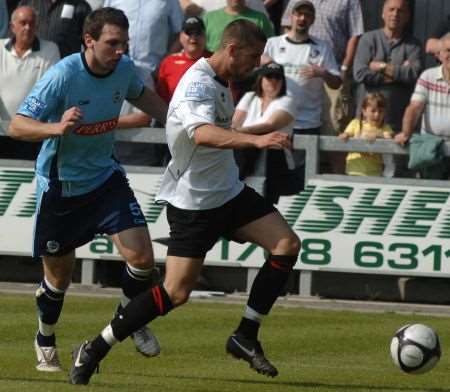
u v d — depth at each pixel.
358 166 40.47
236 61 22.92
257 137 21.77
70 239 25.34
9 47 41.16
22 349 29.28
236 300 39.66
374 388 24.91
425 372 24.58
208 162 23.50
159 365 27.55
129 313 23.56
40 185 25.17
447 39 40.09
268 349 30.66
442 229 39.66
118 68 24.94
